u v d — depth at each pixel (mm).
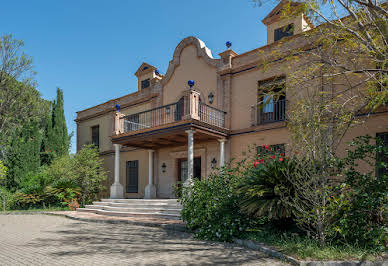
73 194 14250
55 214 12133
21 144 18109
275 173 5984
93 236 7133
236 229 6453
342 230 4961
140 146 14133
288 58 8203
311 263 4340
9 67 20031
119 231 7902
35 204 14930
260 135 11156
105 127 18141
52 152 19219
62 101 21125
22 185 16641
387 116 8320
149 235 7238
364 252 4711
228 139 12062
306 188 5238
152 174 14727
